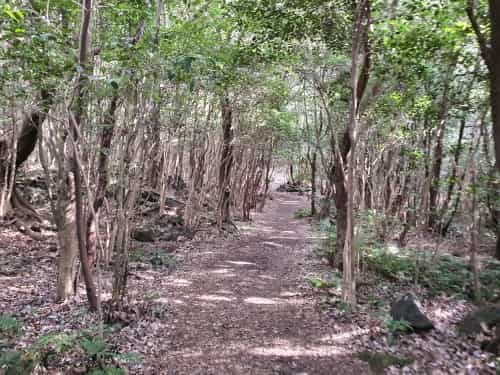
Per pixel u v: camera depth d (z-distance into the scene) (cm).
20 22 467
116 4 675
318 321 753
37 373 501
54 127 726
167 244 1399
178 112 1027
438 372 553
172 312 770
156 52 615
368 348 637
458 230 1847
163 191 1653
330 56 1066
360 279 993
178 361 581
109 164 820
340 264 1159
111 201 1315
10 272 973
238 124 1780
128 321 691
